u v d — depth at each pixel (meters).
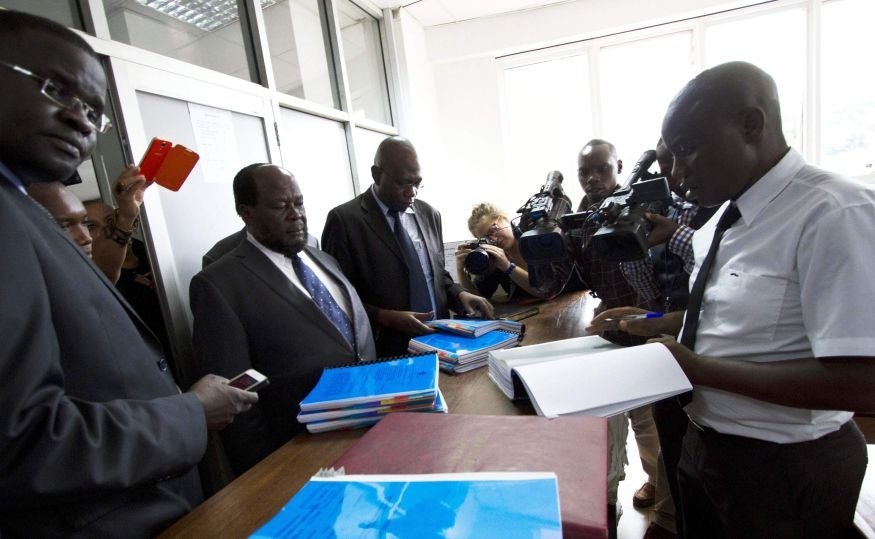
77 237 0.96
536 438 0.60
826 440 0.67
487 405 0.85
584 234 1.45
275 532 0.42
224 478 1.48
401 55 3.25
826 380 0.57
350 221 1.62
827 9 3.04
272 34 2.11
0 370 0.48
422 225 1.80
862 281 0.54
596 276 1.48
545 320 1.44
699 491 0.84
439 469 0.55
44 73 0.60
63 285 0.61
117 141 1.31
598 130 3.61
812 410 0.66
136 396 0.67
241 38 1.90
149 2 1.45
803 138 3.20
